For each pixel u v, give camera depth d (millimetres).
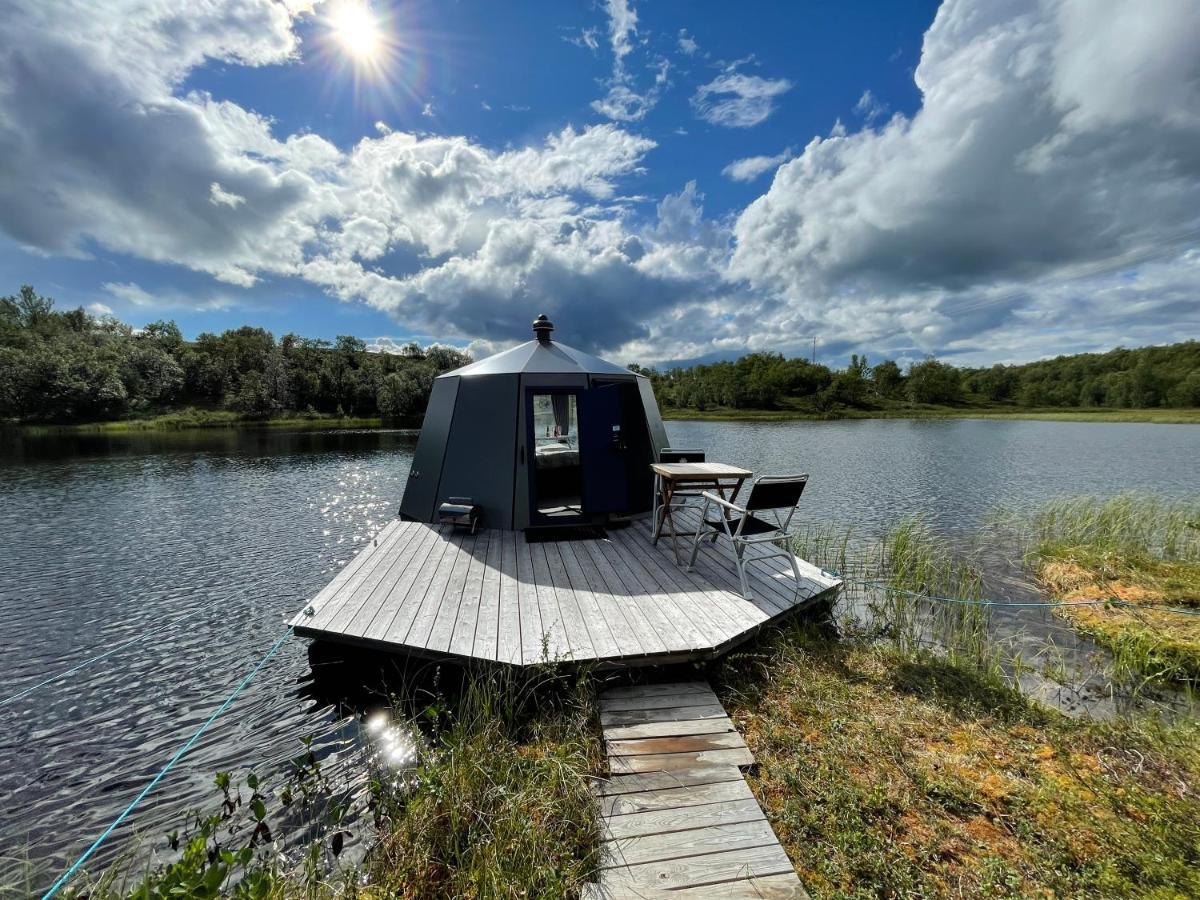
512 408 7238
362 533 10352
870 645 4609
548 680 3576
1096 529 8992
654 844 2354
